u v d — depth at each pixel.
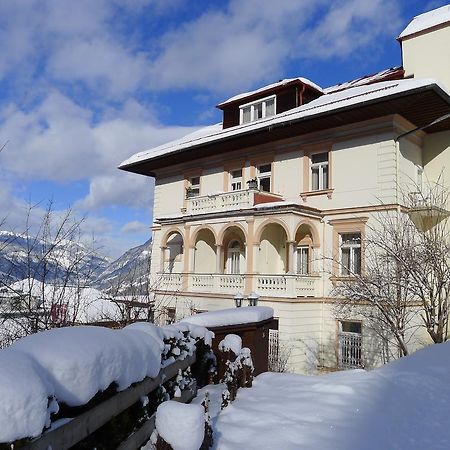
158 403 3.88
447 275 12.73
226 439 3.66
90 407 2.55
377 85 16.83
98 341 2.70
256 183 18.42
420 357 7.55
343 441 3.67
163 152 22.55
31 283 7.66
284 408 4.48
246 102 22.05
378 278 13.66
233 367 5.10
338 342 16.14
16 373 1.91
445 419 4.57
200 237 21.11
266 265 18.36
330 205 17.19
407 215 15.89
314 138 17.92
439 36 18.16
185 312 19.25
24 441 1.87
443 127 17.08
